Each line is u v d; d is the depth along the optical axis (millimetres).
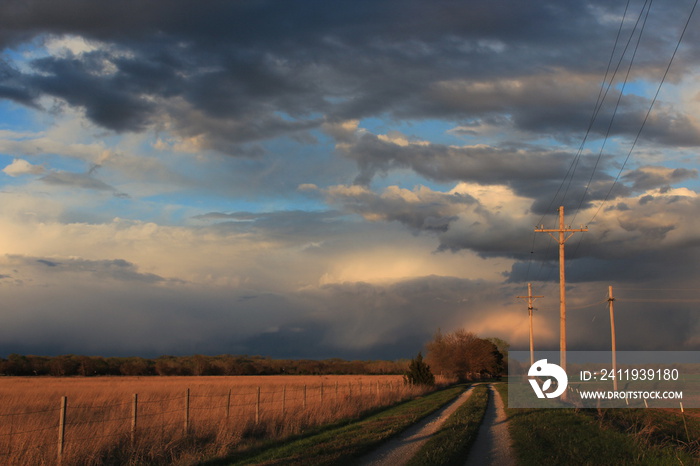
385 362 145125
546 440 17844
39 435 14406
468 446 16859
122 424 17734
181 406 23609
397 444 17469
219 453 15805
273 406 25688
